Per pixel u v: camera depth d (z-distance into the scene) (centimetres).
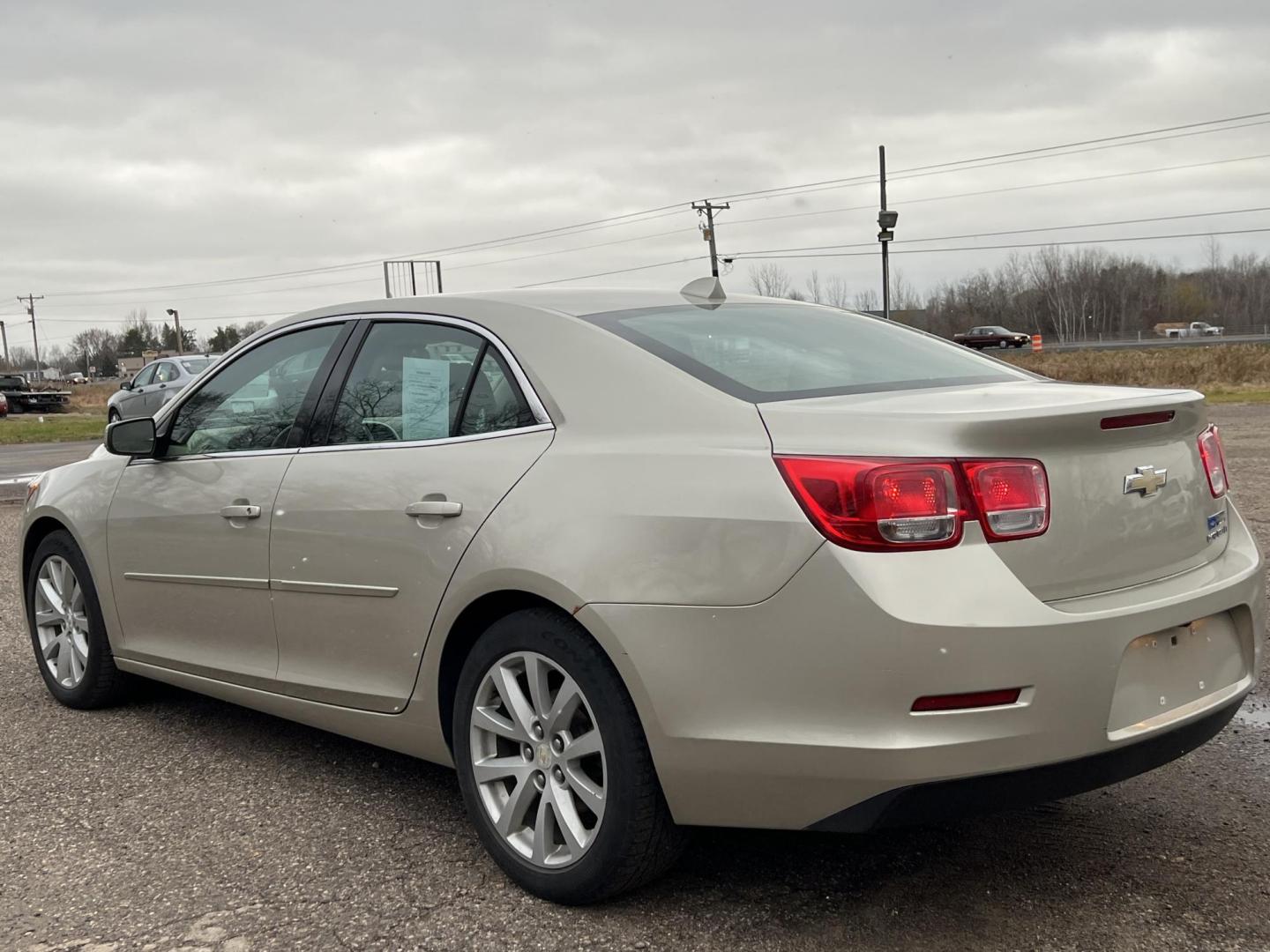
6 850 328
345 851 324
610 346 302
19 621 636
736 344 316
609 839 272
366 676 337
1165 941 261
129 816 353
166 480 410
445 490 309
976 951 259
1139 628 253
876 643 236
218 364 414
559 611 282
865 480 241
